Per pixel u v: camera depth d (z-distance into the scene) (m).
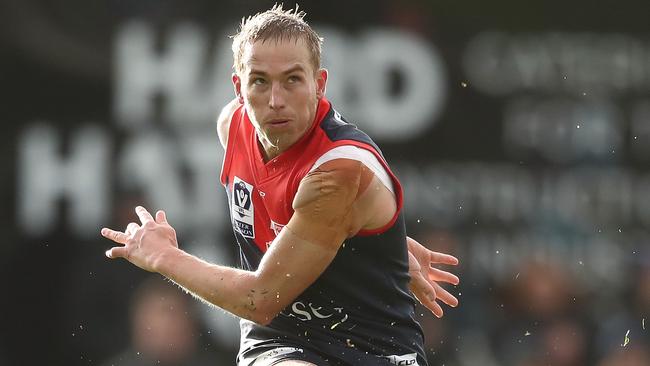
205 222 29.20
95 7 28.64
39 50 28.28
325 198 13.65
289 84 13.58
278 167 14.26
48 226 28.41
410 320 15.08
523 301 30.70
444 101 30.55
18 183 28.25
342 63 29.94
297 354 14.56
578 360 30.84
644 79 31.69
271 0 29.59
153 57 29.00
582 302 31.09
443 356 29.94
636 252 31.50
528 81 31.08
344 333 14.73
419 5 30.50
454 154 30.53
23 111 28.25
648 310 31.48
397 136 30.28
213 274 14.04
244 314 13.96
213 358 28.89
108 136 28.75
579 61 31.33
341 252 14.26
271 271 13.80
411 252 16.91
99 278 28.58
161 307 28.78
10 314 28.17
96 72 28.66
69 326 28.42
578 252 31.09
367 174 13.83
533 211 31.00
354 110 30.02
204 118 29.23
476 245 30.55
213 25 29.34
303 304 14.59
